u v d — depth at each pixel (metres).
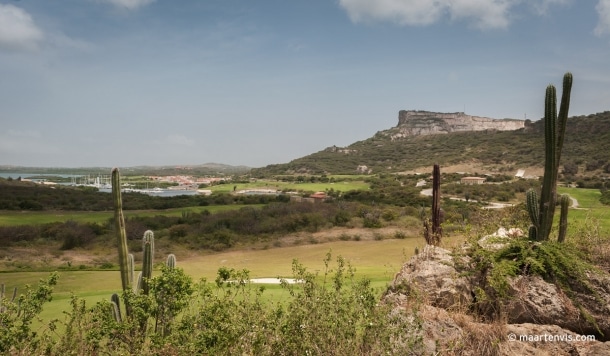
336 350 4.16
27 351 4.66
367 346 4.30
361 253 32.66
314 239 40.25
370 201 53.66
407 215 45.38
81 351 4.83
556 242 6.53
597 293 5.61
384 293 6.46
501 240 6.65
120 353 4.41
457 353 4.71
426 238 8.34
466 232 7.38
